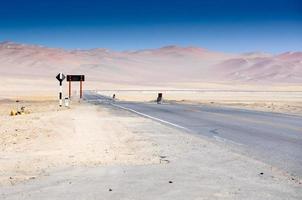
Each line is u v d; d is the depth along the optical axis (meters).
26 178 9.06
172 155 12.04
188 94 115.00
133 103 47.00
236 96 100.88
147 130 18.58
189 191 8.03
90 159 11.25
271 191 8.12
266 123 22.70
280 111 34.09
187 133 17.77
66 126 19.39
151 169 10.02
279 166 10.69
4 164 10.52
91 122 21.77
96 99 59.69
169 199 7.49
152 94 109.00
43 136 15.67
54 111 29.55
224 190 8.14
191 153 12.43
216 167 10.38
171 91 149.25
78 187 8.27
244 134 17.64
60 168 10.08
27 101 50.12
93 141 14.72
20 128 17.81
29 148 13.01
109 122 22.11
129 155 11.94
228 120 24.47
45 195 7.73
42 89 140.00
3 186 8.40
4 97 67.44
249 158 11.75
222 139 15.92
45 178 9.05
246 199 7.55
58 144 13.89
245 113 30.78
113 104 43.34
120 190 8.06
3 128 17.78
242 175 9.49
